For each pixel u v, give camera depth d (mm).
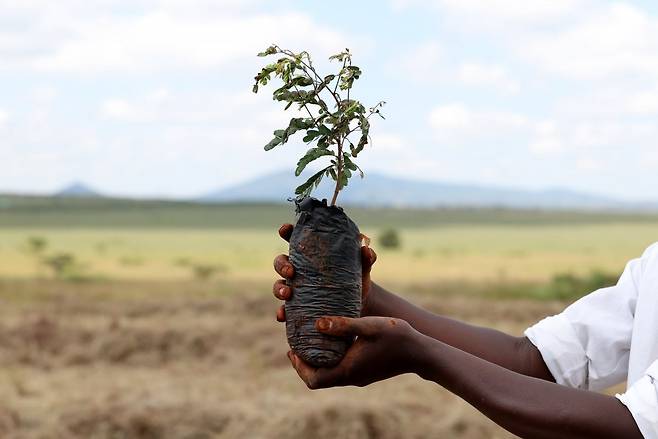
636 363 2330
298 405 9281
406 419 8820
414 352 2111
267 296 21594
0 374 12117
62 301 23109
